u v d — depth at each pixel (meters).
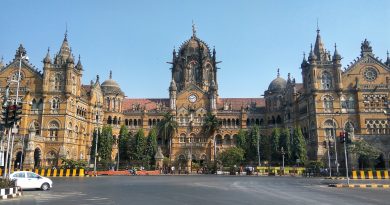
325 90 93.12
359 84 93.69
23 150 80.81
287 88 113.94
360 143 77.94
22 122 90.69
